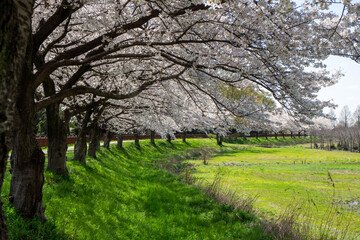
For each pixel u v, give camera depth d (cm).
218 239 839
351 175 2736
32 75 565
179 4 682
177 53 937
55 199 796
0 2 212
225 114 1134
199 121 1486
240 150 5919
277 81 768
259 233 909
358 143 6694
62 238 581
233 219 1037
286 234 949
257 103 1020
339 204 1617
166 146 5512
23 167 612
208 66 788
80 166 1451
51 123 1104
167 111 1596
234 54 879
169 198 1252
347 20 628
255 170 2938
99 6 873
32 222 580
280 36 641
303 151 5838
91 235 666
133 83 1167
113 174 1652
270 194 1814
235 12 637
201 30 794
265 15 578
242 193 1797
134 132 4203
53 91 1040
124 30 706
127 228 827
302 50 662
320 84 848
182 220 979
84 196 961
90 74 1245
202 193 1359
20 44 233
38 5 741
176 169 2514
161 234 838
